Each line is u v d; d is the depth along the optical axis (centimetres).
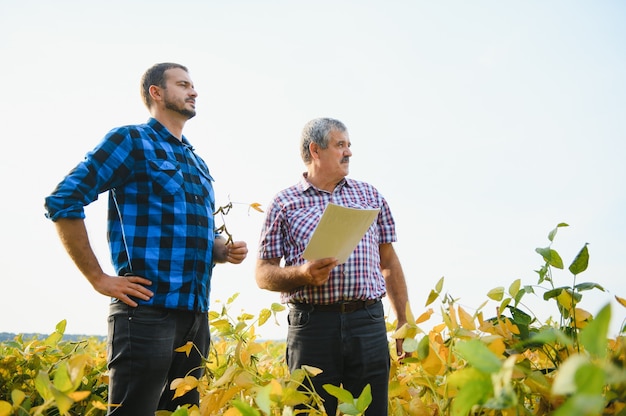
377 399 253
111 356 232
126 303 230
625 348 106
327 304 257
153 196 251
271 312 262
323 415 147
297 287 262
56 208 224
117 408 226
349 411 125
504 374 86
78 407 275
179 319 246
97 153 239
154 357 230
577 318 150
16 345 314
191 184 266
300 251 273
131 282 232
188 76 289
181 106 280
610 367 66
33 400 280
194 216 259
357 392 254
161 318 237
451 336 142
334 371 252
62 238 225
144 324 232
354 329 256
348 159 292
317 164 291
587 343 73
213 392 166
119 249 245
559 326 155
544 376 128
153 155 256
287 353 267
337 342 254
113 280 229
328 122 292
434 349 142
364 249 269
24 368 295
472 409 119
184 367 251
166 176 255
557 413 60
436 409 162
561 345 150
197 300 250
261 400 106
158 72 283
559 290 154
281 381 162
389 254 306
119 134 250
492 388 89
